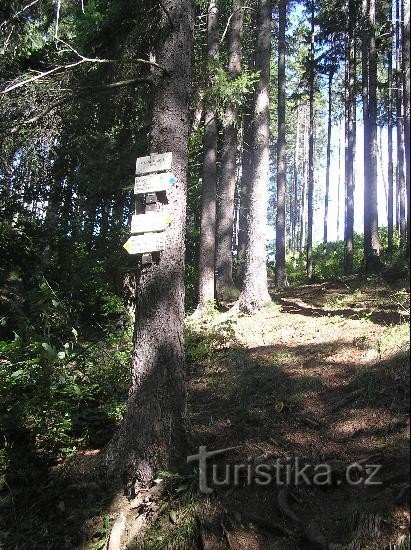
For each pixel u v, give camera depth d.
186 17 5.62
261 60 12.16
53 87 5.56
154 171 5.30
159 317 5.18
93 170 7.74
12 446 5.89
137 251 5.25
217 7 14.08
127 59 5.67
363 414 5.25
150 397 5.06
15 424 6.03
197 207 18.88
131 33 6.23
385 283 13.10
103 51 6.42
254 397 6.38
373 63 17.42
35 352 6.38
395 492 4.02
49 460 5.79
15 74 5.91
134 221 5.29
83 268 9.48
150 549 4.32
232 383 6.94
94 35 6.82
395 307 9.55
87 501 4.98
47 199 7.93
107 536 4.57
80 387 6.59
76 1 8.79
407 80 13.49
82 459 5.62
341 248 30.83
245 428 5.63
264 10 12.27
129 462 5.01
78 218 8.74
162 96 5.49
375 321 8.66
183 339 5.32
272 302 11.77
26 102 5.53
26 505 5.26
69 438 5.98
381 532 3.78
